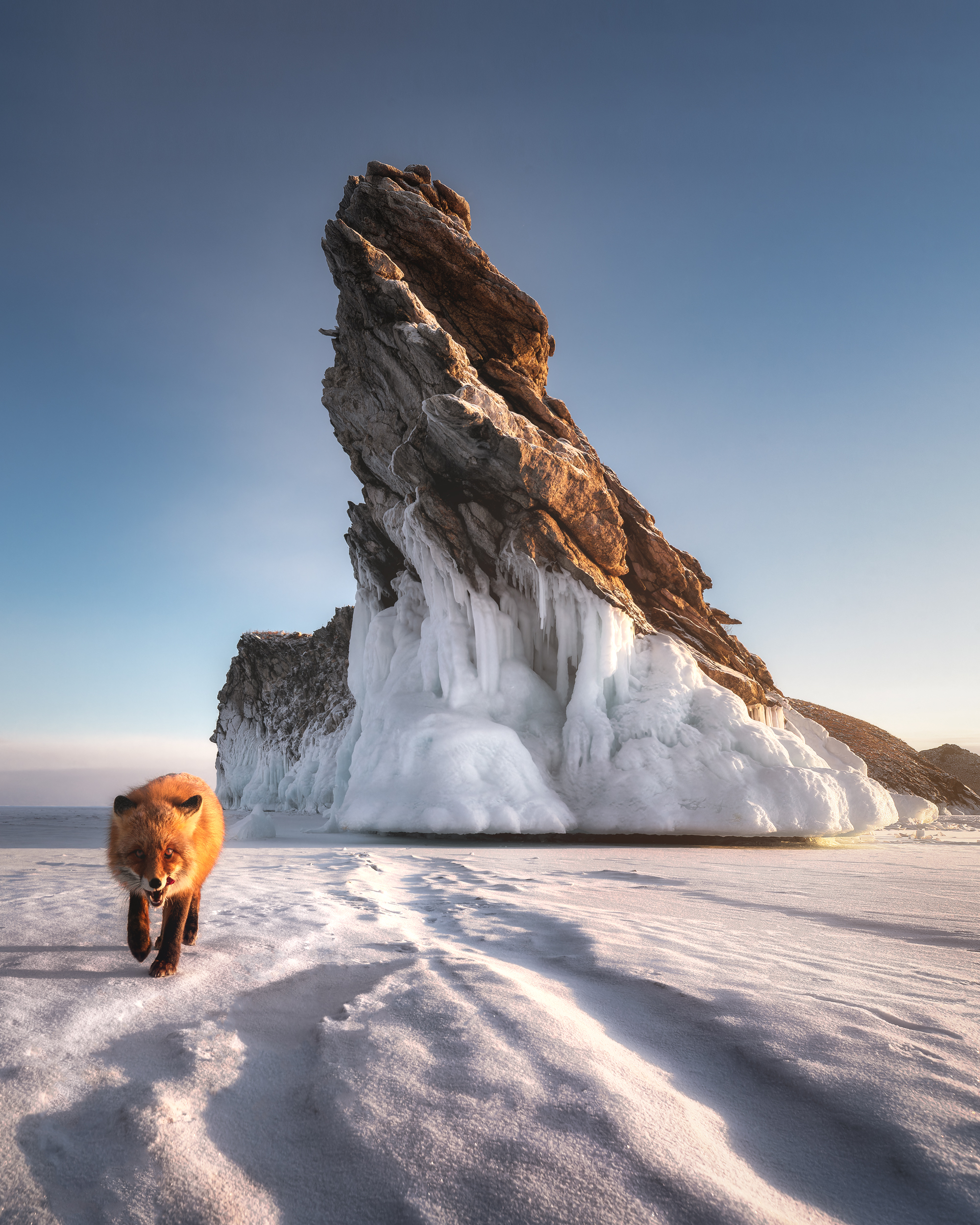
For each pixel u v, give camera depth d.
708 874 7.79
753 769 16.44
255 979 2.82
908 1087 1.86
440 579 19.36
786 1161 1.58
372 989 2.69
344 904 4.77
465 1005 2.47
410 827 15.36
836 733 37.94
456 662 18.44
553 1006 2.50
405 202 19.38
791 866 8.91
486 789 15.83
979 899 5.55
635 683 18.52
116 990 2.61
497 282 19.98
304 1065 2.05
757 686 19.53
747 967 3.14
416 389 18.22
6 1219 1.34
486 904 5.18
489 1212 1.38
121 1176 1.49
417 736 16.91
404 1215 1.38
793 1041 2.19
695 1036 2.30
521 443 17.05
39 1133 1.63
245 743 44.16
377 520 21.84
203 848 3.32
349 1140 1.64
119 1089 1.86
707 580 23.31
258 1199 1.45
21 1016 2.30
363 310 18.28
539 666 20.05
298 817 28.80
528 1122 1.69
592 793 16.55
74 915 4.04
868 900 5.48
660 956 3.30
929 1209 1.38
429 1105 1.78
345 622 38.69
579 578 18.11
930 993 2.75
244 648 45.69
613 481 20.95
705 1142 1.64
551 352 21.97
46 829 19.69
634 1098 1.81
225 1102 1.82
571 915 4.52
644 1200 1.40
